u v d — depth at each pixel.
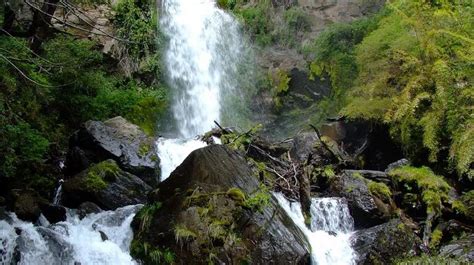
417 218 7.90
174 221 6.24
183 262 5.96
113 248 6.35
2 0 8.45
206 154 6.82
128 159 8.31
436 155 8.42
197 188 6.46
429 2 9.34
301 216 7.55
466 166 7.50
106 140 8.50
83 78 10.27
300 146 9.31
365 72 9.98
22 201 7.14
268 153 8.99
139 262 6.23
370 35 10.48
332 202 7.66
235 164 6.95
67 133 10.17
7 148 7.74
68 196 7.71
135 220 6.63
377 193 7.86
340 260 6.91
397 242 6.93
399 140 9.15
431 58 8.77
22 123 8.26
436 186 7.79
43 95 9.09
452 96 8.15
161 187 6.77
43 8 8.67
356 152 9.77
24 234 6.12
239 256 5.98
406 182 8.08
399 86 9.27
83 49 10.45
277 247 6.15
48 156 9.27
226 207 6.31
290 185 7.97
